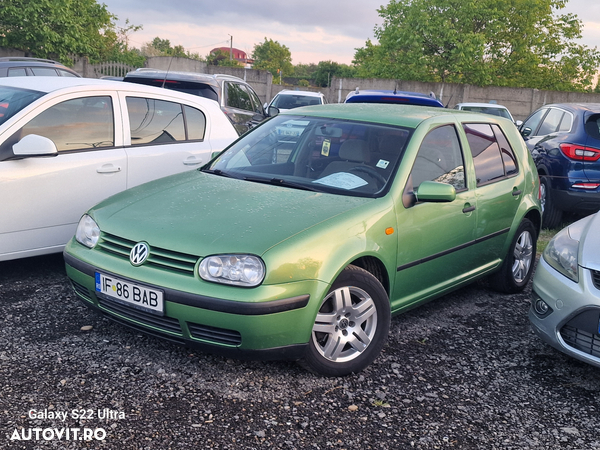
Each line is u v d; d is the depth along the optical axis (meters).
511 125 5.27
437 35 26.52
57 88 4.74
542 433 2.96
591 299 3.33
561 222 8.47
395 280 3.67
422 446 2.78
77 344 3.55
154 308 3.06
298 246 3.05
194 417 2.87
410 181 3.78
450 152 4.26
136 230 3.26
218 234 3.10
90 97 4.87
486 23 27.55
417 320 4.38
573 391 3.44
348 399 3.14
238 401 3.04
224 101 10.69
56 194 4.51
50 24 20.34
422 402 3.18
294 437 2.76
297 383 3.27
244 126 11.05
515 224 4.92
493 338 4.15
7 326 3.74
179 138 5.52
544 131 8.75
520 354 3.91
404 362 3.64
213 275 2.95
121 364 3.34
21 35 19.70
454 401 3.21
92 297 3.39
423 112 4.44
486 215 4.49
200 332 3.04
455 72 26.94
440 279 4.16
